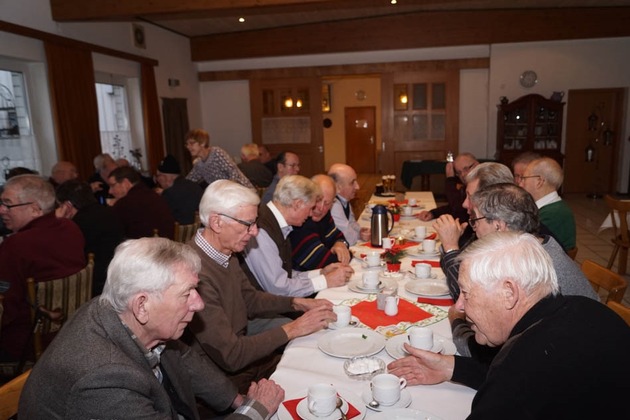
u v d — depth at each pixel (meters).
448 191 3.84
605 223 4.21
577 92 8.25
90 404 0.89
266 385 1.27
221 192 1.64
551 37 7.92
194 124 8.95
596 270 1.95
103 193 4.98
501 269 1.00
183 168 8.31
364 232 3.14
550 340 0.92
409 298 1.94
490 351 1.35
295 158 4.25
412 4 4.95
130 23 6.76
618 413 0.87
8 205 2.14
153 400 1.01
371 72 8.63
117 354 0.96
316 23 8.42
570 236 2.40
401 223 3.55
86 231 2.77
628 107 8.12
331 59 8.71
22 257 2.02
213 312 1.59
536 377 0.88
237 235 1.66
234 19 7.72
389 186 5.18
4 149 4.81
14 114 4.93
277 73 8.88
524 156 2.80
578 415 0.87
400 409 1.14
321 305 1.85
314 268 2.49
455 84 8.46
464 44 8.16
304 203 2.27
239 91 9.18
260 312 1.98
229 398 1.45
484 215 1.62
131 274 1.01
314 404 1.12
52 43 5.13
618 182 8.44
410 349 1.34
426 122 8.69
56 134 5.22
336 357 1.45
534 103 8.00
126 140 6.92
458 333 1.48
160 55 7.66
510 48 8.13
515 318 1.01
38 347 2.01
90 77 5.76
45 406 0.92
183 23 7.66
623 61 7.95
